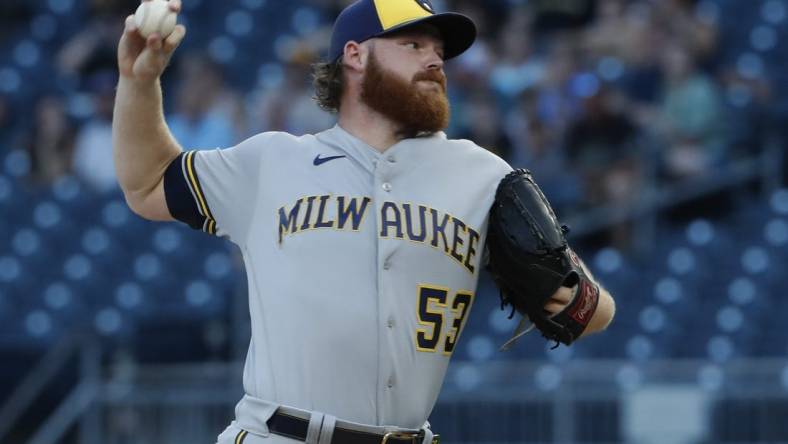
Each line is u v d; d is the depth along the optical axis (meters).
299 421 11.45
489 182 11.95
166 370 32.31
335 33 12.33
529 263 11.70
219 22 51.88
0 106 49.41
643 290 37.66
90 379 33.06
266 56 50.53
